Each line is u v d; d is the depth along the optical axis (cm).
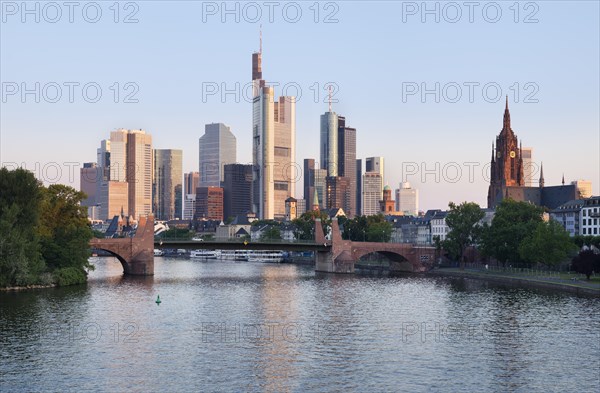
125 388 8475
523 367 9481
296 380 8844
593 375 9119
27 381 8712
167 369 9306
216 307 14775
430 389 8494
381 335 11581
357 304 15412
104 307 14350
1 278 16475
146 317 13238
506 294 17225
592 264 19088
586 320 12988
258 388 8519
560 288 18225
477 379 8919
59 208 19675
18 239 16362
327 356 10062
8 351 10144
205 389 8475
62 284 18238
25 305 14250
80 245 19238
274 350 10419
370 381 8812
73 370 9212
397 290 18512
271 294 17375
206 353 10200
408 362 9731
